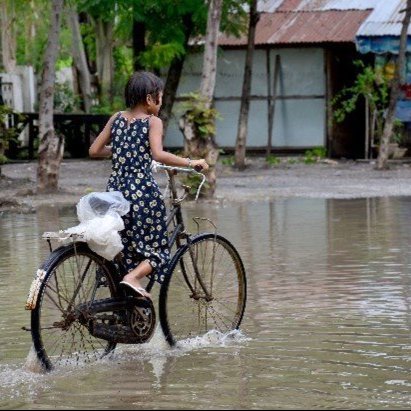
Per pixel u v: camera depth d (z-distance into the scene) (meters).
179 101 56.41
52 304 12.95
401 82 52.22
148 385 11.40
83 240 12.31
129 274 12.65
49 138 34.81
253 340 13.52
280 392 11.03
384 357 12.50
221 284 15.24
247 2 47.66
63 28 68.19
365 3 55.47
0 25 68.81
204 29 50.66
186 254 13.95
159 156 12.77
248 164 49.53
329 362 12.30
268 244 22.36
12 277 18.64
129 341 12.66
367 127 52.28
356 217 27.55
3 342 13.62
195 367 12.19
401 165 48.47
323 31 53.44
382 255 20.61
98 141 13.22
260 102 55.72
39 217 28.23
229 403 10.62
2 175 39.75
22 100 58.12
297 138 55.38
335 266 19.33
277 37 53.62
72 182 39.66
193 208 30.23
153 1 47.62
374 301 15.92
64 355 12.78
